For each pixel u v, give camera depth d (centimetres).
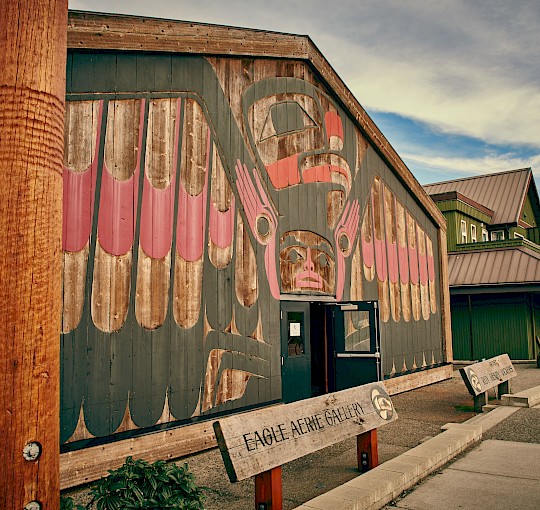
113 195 549
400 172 1137
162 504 296
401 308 1115
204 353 631
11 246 209
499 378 875
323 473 511
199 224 641
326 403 464
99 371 519
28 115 216
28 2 221
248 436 368
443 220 1348
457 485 461
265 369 725
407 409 865
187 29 639
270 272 752
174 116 624
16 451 204
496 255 1769
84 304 513
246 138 729
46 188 220
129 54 584
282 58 801
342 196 935
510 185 2412
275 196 776
